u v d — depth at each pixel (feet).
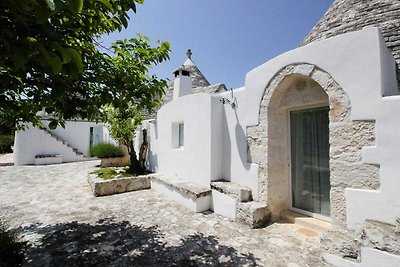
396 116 10.93
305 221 15.93
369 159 11.78
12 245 11.24
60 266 11.36
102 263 11.71
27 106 9.66
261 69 18.11
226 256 12.46
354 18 18.71
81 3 3.91
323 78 13.87
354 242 10.80
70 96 8.64
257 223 16.26
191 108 24.36
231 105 20.95
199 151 22.81
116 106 9.28
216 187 19.94
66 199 24.06
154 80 10.85
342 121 12.91
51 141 54.95
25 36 4.50
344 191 12.70
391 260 9.41
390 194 11.05
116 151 42.01
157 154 32.78
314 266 11.46
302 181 17.46
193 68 43.88
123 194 26.20
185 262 11.87
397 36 15.96
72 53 4.16
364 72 12.09
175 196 23.31
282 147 18.13
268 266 11.51
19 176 36.86
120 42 10.36
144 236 15.01
